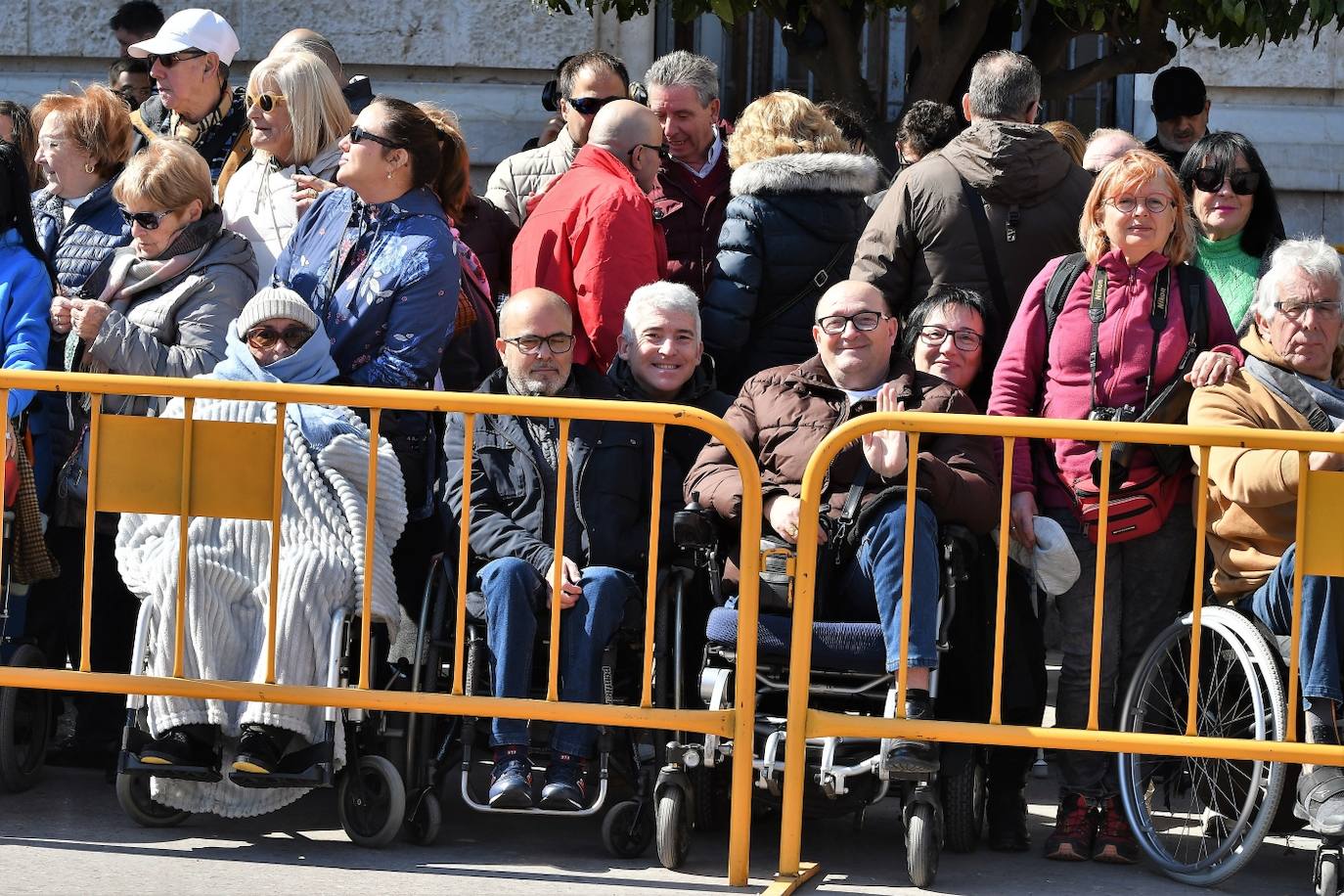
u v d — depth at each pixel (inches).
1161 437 562.9
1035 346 660.7
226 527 617.3
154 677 590.9
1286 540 613.6
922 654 588.4
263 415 639.8
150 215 684.7
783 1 940.0
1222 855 591.5
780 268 741.3
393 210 687.1
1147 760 642.2
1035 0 1034.7
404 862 596.1
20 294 676.7
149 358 669.3
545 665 634.2
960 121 838.5
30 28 1188.5
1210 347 643.5
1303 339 622.5
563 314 644.1
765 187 738.2
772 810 661.9
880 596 597.9
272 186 745.6
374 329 674.2
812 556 571.8
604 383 663.8
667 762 597.9
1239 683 635.5
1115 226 639.1
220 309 690.2
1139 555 646.5
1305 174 1155.3
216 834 621.6
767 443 639.8
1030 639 627.5
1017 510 636.1
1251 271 728.3
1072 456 642.8
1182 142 905.5
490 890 566.3
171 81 807.1
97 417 585.6
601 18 1192.2
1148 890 592.1
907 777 579.8
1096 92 1181.1
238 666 606.2
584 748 604.7
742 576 576.1
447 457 644.1
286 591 605.6
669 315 661.9
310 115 743.7
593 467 642.8
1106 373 639.8
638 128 770.8
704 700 599.8
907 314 731.4
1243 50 1162.6
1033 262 713.6
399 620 630.5
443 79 1202.0
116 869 573.6
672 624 628.4
